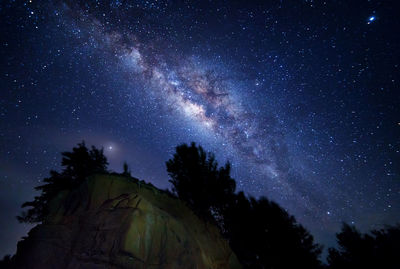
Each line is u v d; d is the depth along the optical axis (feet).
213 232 30.40
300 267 34.06
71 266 16.01
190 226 26.66
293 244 35.42
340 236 45.16
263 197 40.45
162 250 19.06
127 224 18.19
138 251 17.42
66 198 21.91
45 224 18.93
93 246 17.07
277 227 36.52
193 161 36.04
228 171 37.68
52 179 27.76
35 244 17.13
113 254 16.63
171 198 28.43
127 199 20.71
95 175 22.35
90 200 20.33
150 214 20.35
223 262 26.22
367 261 39.17
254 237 35.55
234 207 36.68
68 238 17.80
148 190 25.46
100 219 18.60
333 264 40.93
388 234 41.96
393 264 37.55
